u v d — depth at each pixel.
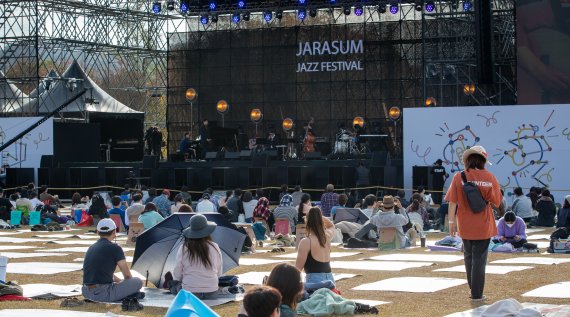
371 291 14.74
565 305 12.89
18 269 18.28
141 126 50.62
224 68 49.78
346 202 27.69
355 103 47.78
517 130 37.00
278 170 40.34
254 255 21.25
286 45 48.78
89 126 46.53
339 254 21.45
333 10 48.34
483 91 42.97
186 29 50.75
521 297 13.89
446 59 40.53
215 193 39.16
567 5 37.34
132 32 53.78
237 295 14.24
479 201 13.55
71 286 15.77
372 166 39.09
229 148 46.47
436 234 27.75
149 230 15.15
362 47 47.62
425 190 36.81
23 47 48.03
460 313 12.55
